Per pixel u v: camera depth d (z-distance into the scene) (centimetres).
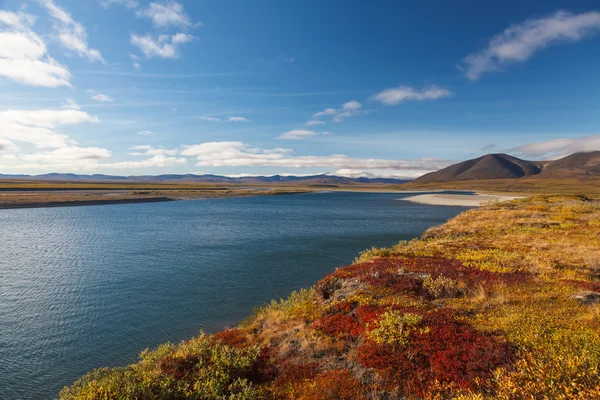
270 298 2358
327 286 1803
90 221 6638
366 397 915
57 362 1573
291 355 1176
